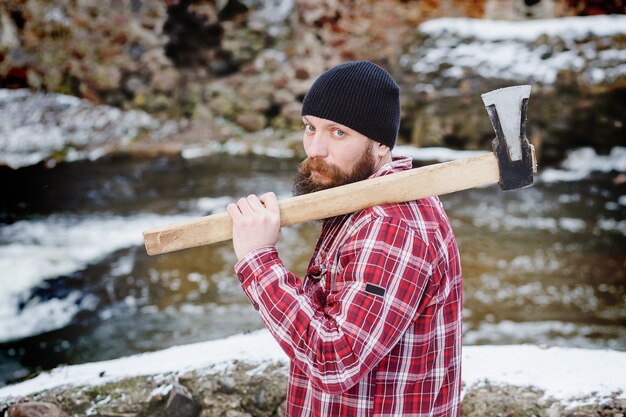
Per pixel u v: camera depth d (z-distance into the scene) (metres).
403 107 9.13
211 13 9.88
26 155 8.69
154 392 2.30
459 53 9.04
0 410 2.26
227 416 2.26
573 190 7.91
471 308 5.07
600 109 8.48
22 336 4.58
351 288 1.25
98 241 6.41
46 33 9.80
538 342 4.48
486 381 2.27
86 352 4.35
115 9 9.78
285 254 6.11
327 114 1.35
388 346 1.24
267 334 2.69
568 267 5.83
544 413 2.12
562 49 8.80
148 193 7.95
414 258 1.27
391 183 1.34
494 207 7.46
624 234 6.61
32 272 5.58
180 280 5.59
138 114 9.81
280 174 8.60
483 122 8.76
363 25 9.72
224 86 9.98
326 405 1.32
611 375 2.26
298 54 9.92
